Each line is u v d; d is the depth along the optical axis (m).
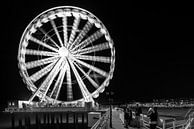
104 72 60.84
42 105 70.25
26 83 60.28
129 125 26.56
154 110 18.08
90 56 61.06
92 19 60.50
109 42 60.38
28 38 59.50
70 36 61.47
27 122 70.38
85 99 63.38
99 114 35.09
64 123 71.44
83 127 68.38
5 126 73.25
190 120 20.27
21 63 59.06
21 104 73.81
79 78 61.22
